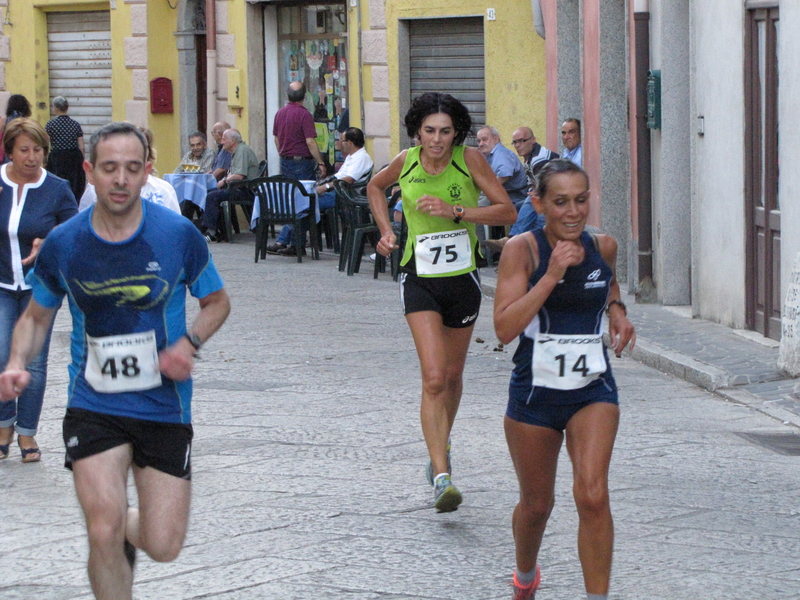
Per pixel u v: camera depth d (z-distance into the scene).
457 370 14.22
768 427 17.42
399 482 14.44
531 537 9.99
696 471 14.94
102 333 9.05
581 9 32.72
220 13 48.03
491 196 13.78
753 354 21.62
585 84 32.59
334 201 39.50
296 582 11.05
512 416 9.81
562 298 9.49
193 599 10.64
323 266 36.84
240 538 12.34
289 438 16.64
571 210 9.35
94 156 8.77
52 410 18.59
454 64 40.53
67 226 8.99
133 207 8.97
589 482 9.23
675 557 11.73
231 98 47.75
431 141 13.49
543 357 9.54
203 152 45.06
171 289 9.09
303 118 41.22
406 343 24.30
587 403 9.60
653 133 27.91
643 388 20.25
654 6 27.48
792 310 19.98
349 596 10.70
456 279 13.74
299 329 25.91
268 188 37.53
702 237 25.69
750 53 23.14
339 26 44.69
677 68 26.80
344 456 15.66
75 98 55.09
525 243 9.63
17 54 56.28
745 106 23.22
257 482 14.47
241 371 21.56
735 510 13.29
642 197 28.17
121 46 52.12
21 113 31.45
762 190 23.09
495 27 38.66
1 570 11.55
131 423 9.03
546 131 37.28
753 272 23.52
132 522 9.23
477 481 14.45
